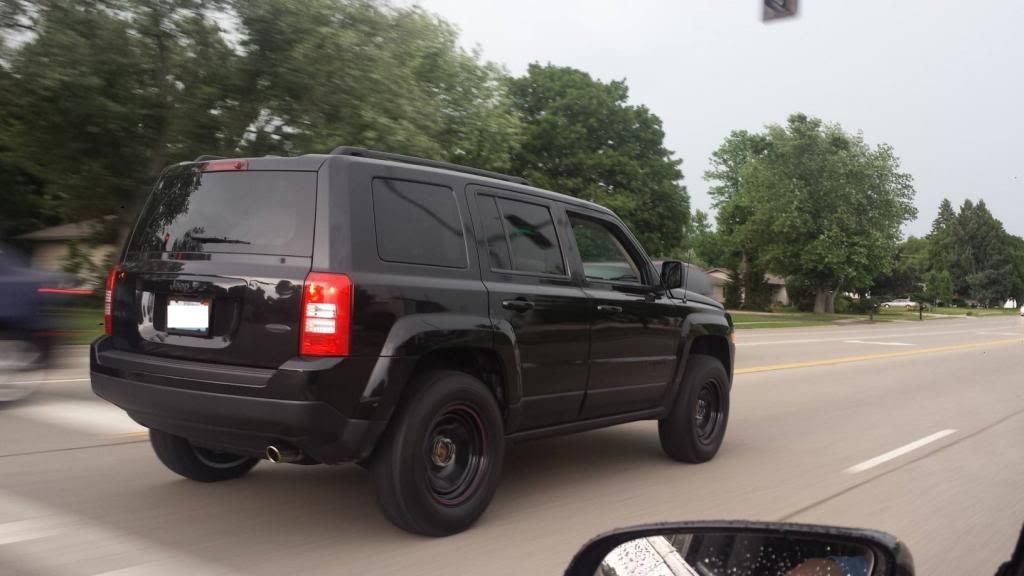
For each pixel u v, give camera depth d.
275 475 5.65
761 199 57.62
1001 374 16.31
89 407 8.05
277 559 4.05
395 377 4.08
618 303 5.66
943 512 5.53
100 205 20.11
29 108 17.47
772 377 14.30
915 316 69.56
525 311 4.87
